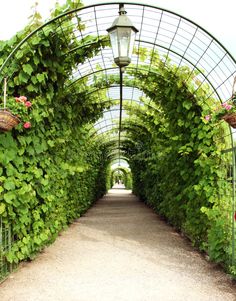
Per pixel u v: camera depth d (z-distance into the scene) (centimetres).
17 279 393
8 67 383
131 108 912
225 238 421
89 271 432
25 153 421
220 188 469
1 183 366
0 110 311
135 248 572
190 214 563
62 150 573
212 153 484
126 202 1611
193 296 346
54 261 476
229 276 410
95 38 484
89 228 788
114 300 333
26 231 441
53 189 524
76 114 673
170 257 509
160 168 842
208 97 501
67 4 411
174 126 600
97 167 1438
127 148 1869
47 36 407
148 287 372
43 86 434
